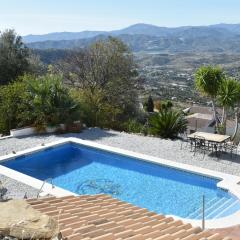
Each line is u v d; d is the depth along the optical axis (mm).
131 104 30766
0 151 15695
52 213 6781
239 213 10109
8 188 11320
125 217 7176
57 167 15312
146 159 14750
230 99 20844
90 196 8789
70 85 29172
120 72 30000
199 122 50375
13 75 27859
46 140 17547
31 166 15305
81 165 15523
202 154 15734
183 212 11258
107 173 14641
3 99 20047
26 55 29219
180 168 13828
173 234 6387
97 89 28250
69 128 19156
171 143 17578
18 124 19484
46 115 18844
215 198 12164
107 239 5578
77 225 6184
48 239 4020
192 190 12922
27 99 19172
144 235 6039
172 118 19766
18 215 4383
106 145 16828
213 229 9125
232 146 16250
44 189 11344
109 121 22828
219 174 13156
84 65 29469
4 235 3990
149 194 12672
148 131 20797
